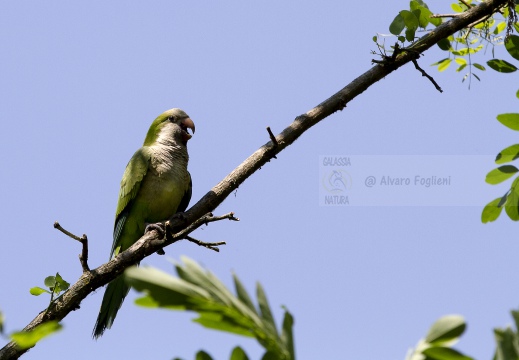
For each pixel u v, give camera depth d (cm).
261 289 365
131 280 317
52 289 942
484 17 1130
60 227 952
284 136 1066
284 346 355
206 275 341
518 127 780
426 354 350
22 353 879
